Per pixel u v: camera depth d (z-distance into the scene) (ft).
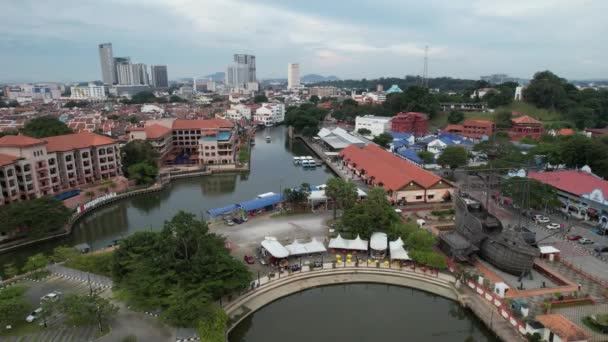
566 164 478.18
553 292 231.50
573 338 175.94
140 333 194.29
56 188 454.40
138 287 208.64
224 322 194.59
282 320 224.33
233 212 375.04
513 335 198.90
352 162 564.71
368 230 292.40
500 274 257.14
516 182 354.95
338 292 255.09
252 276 253.24
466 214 292.61
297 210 385.09
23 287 216.33
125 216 411.34
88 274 243.60
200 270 213.25
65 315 207.31
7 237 330.75
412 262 274.77
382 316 229.66
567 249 291.79
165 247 228.22
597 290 233.96
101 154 518.37
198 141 651.66
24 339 188.96
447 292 244.63
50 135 581.94
